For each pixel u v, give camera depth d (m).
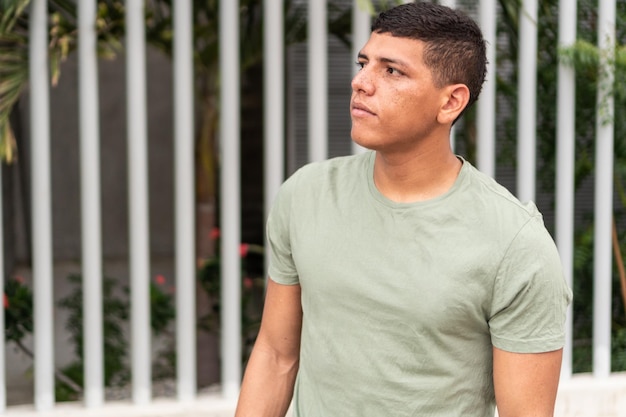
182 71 3.57
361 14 3.71
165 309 4.74
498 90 4.67
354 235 1.73
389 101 1.64
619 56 3.83
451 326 1.67
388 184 1.73
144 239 3.62
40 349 3.58
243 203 7.18
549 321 1.68
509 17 4.05
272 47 3.65
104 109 8.10
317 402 1.82
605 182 3.98
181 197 3.63
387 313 1.69
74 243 8.16
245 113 7.11
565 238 3.96
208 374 4.90
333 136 6.86
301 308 1.96
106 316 4.94
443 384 1.71
